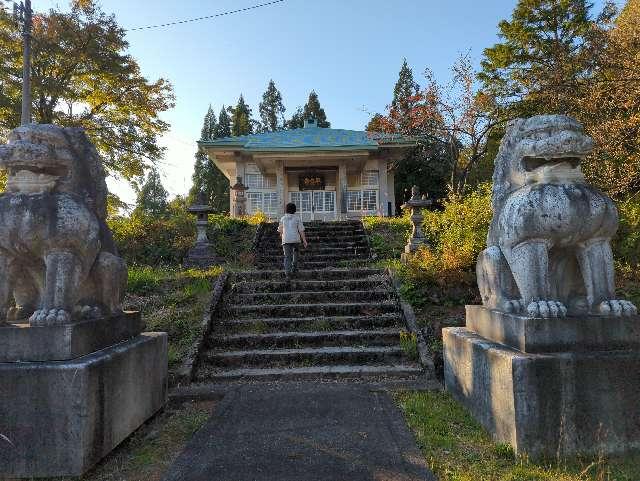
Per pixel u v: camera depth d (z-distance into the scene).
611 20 17.73
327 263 10.88
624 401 3.29
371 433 3.81
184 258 11.19
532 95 14.16
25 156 3.59
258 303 8.14
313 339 6.70
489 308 4.21
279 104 51.31
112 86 18.97
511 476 2.99
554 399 3.24
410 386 5.28
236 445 3.61
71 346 3.30
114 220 12.79
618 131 9.05
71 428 3.15
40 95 17.02
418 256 9.09
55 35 17.16
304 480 3.02
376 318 7.20
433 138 23.73
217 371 6.00
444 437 3.75
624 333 3.47
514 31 24.14
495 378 3.59
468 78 21.92
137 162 20.19
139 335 4.53
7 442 3.14
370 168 24.77
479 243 8.05
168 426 4.29
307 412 4.38
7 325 3.47
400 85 33.19
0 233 3.51
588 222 3.60
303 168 24.23
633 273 7.45
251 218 16.38
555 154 3.69
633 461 3.15
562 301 3.89
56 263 3.54
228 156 24.62
